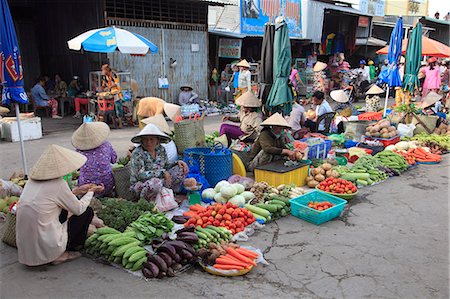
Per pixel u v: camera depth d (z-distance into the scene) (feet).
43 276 11.71
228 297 10.73
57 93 43.39
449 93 40.19
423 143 27.58
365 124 27.94
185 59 46.21
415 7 96.53
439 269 12.34
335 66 62.28
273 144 20.25
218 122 39.58
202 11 46.75
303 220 16.05
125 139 31.12
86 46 30.58
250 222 14.83
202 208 15.57
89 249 12.92
